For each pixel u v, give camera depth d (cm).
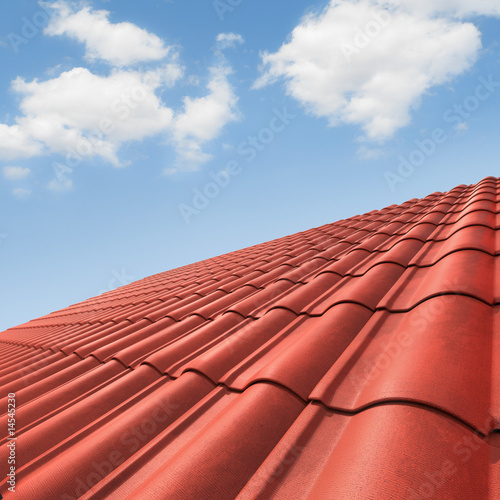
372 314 249
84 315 849
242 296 436
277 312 304
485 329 177
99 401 239
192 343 299
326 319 242
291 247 707
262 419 155
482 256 266
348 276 367
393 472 101
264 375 182
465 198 625
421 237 411
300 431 144
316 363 192
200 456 137
